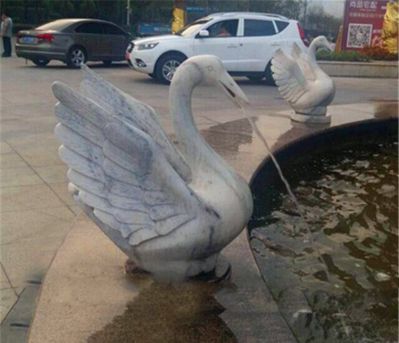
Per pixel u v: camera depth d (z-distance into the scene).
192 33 14.36
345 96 13.17
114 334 2.31
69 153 2.43
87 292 2.65
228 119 8.04
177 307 2.53
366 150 7.28
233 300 2.59
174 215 2.49
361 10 21.00
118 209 2.46
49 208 4.54
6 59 19.27
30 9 29.88
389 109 8.40
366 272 3.77
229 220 2.58
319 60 18.67
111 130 2.38
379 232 4.48
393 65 18.25
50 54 16.66
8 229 4.09
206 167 2.72
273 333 2.33
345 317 3.17
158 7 33.19
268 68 14.96
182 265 2.63
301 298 3.31
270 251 3.99
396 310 3.30
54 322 2.40
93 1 31.12
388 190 5.60
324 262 3.87
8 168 5.64
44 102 10.07
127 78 15.08
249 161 5.12
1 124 7.90
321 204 5.10
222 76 2.73
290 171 6.03
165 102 10.66
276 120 7.29
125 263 2.93
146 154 2.40
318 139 6.71
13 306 3.04
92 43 17.33
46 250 3.76
